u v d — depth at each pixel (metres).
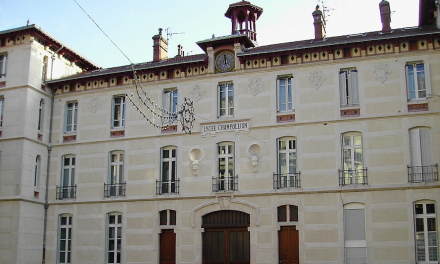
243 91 29.11
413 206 25.47
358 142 27.02
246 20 33.06
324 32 31.30
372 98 26.97
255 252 27.25
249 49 30.14
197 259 28.08
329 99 27.61
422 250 25.17
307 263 26.31
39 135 31.55
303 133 27.66
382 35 27.50
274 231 27.12
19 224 29.23
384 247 25.44
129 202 29.88
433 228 25.22
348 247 26.03
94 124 31.62
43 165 31.59
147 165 30.02
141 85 31.19
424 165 25.75
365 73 27.34
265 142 28.19
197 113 29.69
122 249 29.45
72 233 30.56
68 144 31.78
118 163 30.88
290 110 28.25
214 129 29.17
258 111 28.61
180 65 30.31
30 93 31.02
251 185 27.94
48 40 32.41
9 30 31.34
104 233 29.98
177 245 28.53
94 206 30.48
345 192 26.44
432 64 26.52
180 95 30.31
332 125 27.30
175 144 29.75
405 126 26.23
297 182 27.23
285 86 28.75
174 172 29.64
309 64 28.22
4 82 31.44
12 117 30.75
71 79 32.12
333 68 27.88
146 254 29.00
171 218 29.17
